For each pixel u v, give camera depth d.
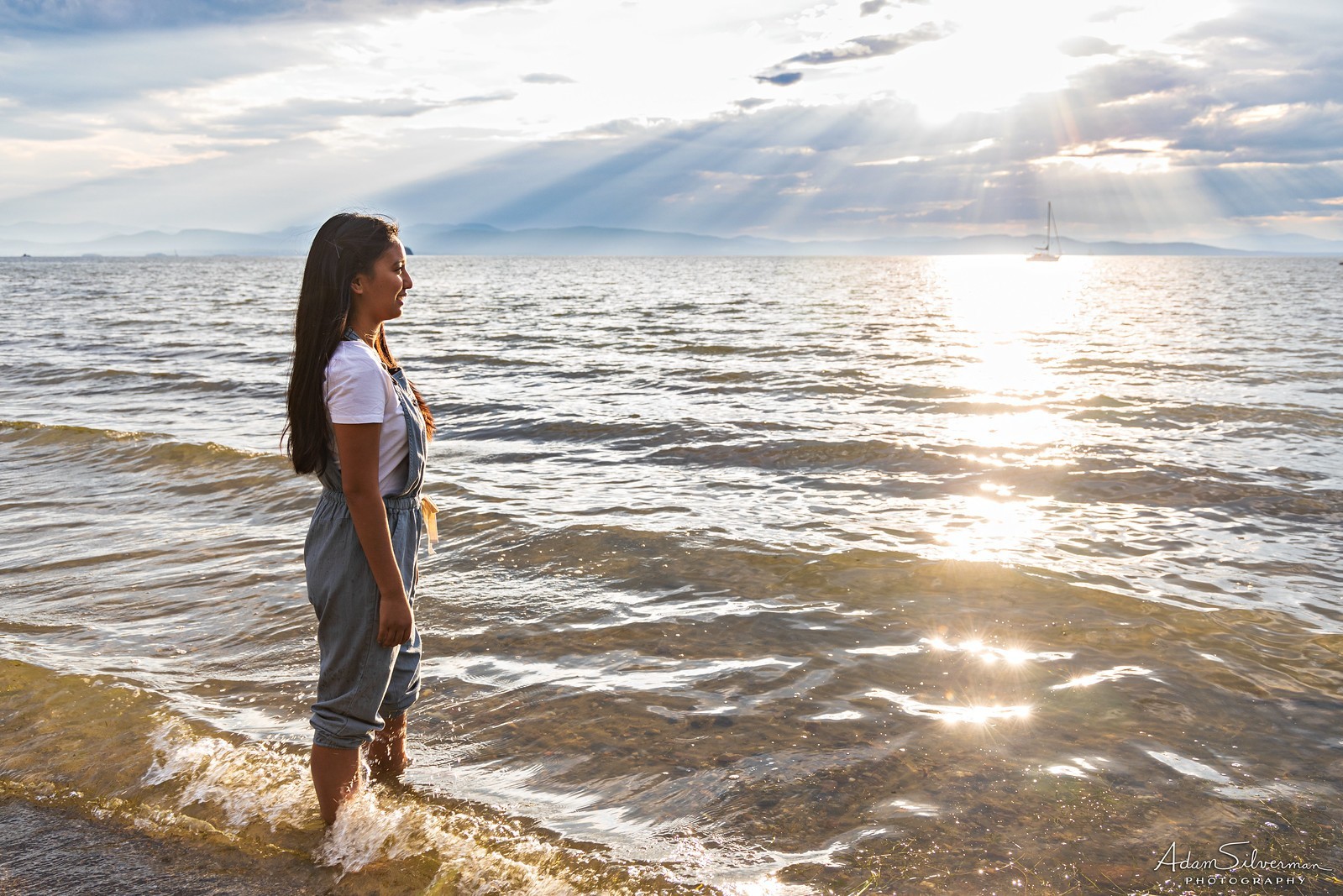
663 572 5.16
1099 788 2.86
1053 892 2.33
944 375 14.55
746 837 2.59
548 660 3.97
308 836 2.61
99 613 4.60
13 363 16.92
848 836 2.59
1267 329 24.95
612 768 3.02
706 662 3.93
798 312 34.59
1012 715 3.38
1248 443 8.97
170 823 2.68
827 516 6.45
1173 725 3.30
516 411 11.37
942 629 4.27
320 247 2.43
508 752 3.14
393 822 2.62
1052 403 11.51
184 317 30.83
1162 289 64.06
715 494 7.15
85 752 3.12
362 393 2.35
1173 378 14.09
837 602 4.65
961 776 2.94
